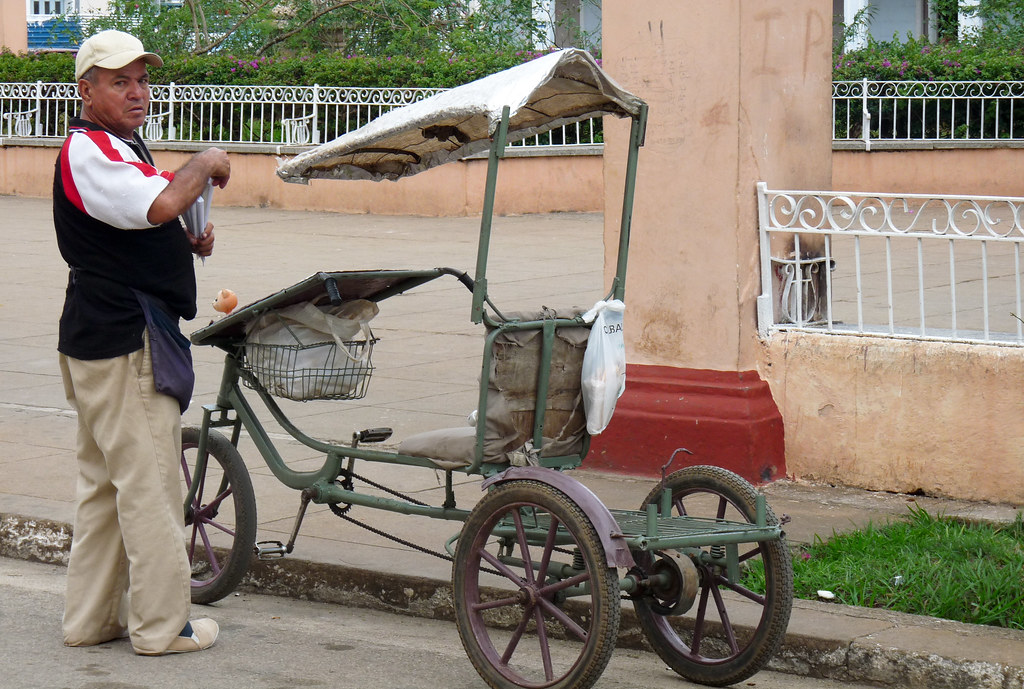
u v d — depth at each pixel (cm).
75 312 471
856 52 2100
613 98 477
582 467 709
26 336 1086
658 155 688
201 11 2469
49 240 1670
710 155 675
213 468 665
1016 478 631
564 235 1744
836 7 2859
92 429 480
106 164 454
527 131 525
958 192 1970
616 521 456
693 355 689
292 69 2097
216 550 573
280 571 574
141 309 471
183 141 2075
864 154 1964
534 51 2091
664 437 686
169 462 483
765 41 677
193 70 2145
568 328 463
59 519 620
